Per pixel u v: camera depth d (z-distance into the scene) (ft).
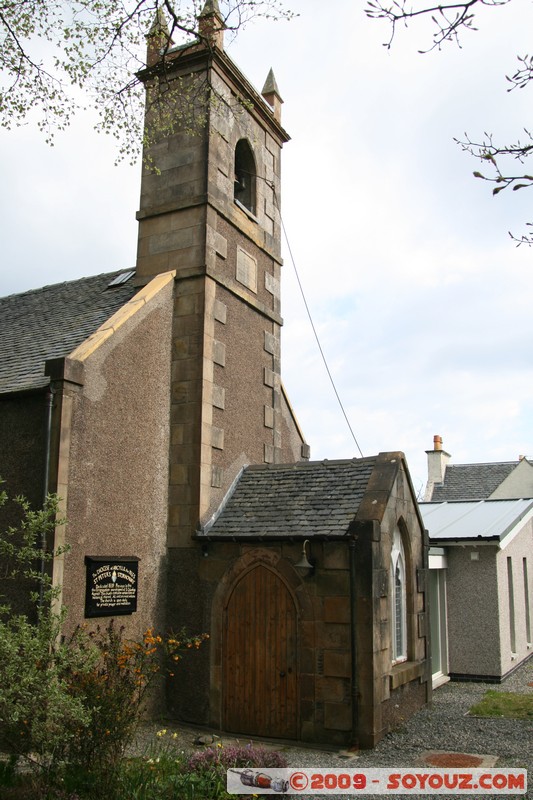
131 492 35.50
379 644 32.19
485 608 48.57
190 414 38.93
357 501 35.29
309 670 32.68
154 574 36.63
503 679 47.91
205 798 21.53
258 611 34.78
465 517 54.90
